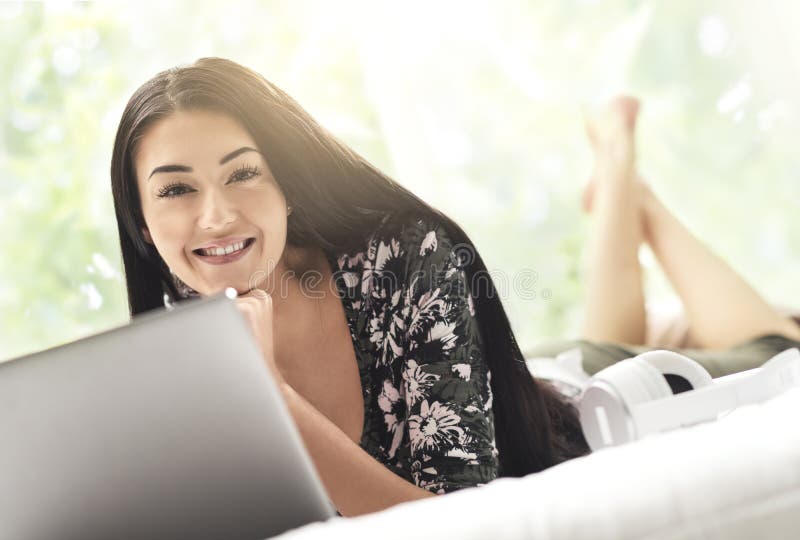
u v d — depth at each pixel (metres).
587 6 2.47
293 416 1.00
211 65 1.15
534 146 2.52
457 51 2.44
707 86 2.40
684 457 0.56
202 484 0.67
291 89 2.38
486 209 2.48
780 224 2.36
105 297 2.31
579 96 2.50
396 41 2.40
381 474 1.01
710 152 2.43
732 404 0.83
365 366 1.21
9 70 2.30
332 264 1.23
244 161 1.11
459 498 0.58
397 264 1.19
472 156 2.46
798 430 0.57
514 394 1.21
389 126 2.40
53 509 0.67
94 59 2.33
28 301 2.31
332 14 2.37
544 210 2.51
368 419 1.21
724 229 2.43
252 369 0.66
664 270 1.86
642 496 0.54
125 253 1.24
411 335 1.15
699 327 1.77
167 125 1.10
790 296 2.32
